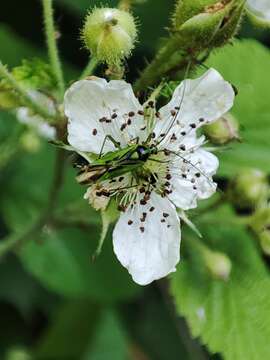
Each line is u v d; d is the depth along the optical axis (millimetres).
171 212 150
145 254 149
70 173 205
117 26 141
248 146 180
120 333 226
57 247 209
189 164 152
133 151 146
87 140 145
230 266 170
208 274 171
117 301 222
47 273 208
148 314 233
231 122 155
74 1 214
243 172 171
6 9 231
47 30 156
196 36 144
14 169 213
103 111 146
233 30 144
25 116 196
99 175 145
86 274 209
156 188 151
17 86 152
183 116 150
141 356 237
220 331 170
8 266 228
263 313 171
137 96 151
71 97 143
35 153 215
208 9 141
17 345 229
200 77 147
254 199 169
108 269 209
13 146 202
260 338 169
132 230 150
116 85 144
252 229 172
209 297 173
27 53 220
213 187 152
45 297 229
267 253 170
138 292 210
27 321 230
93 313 222
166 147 151
